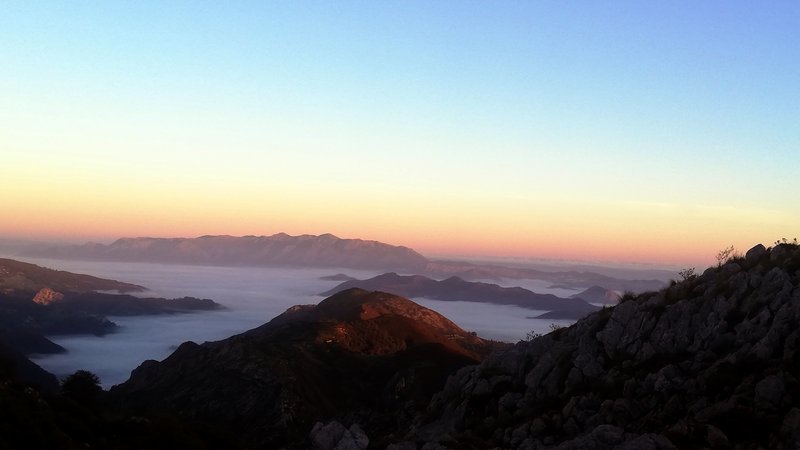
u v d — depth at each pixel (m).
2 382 43.62
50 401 46.47
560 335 48.53
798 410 28.59
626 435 31.31
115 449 42.75
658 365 37.75
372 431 66.25
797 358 32.62
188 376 109.75
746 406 30.61
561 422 36.56
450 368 105.19
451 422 45.53
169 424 50.06
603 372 40.56
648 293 47.12
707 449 28.89
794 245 44.03
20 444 37.56
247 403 93.12
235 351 110.19
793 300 35.75
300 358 111.19
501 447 36.91
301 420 86.94
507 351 51.06
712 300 39.97
